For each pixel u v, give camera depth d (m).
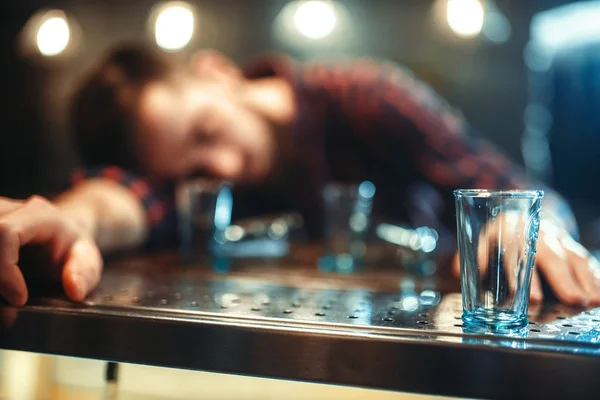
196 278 0.64
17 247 0.47
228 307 0.48
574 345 0.39
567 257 0.55
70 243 0.53
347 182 1.48
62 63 1.94
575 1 1.81
